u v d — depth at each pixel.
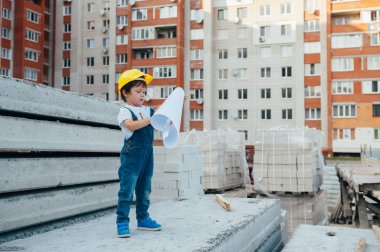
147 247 2.67
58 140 3.71
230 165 10.38
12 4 42.62
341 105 37.16
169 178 6.42
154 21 42.28
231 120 39.91
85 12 45.47
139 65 42.31
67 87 45.97
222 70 40.72
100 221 3.76
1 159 3.04
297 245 3.62
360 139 36.31
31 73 43.75
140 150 3.08
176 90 2.94
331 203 15.16
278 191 8.80
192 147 6.98
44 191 3.60
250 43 40.00
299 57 38.25
